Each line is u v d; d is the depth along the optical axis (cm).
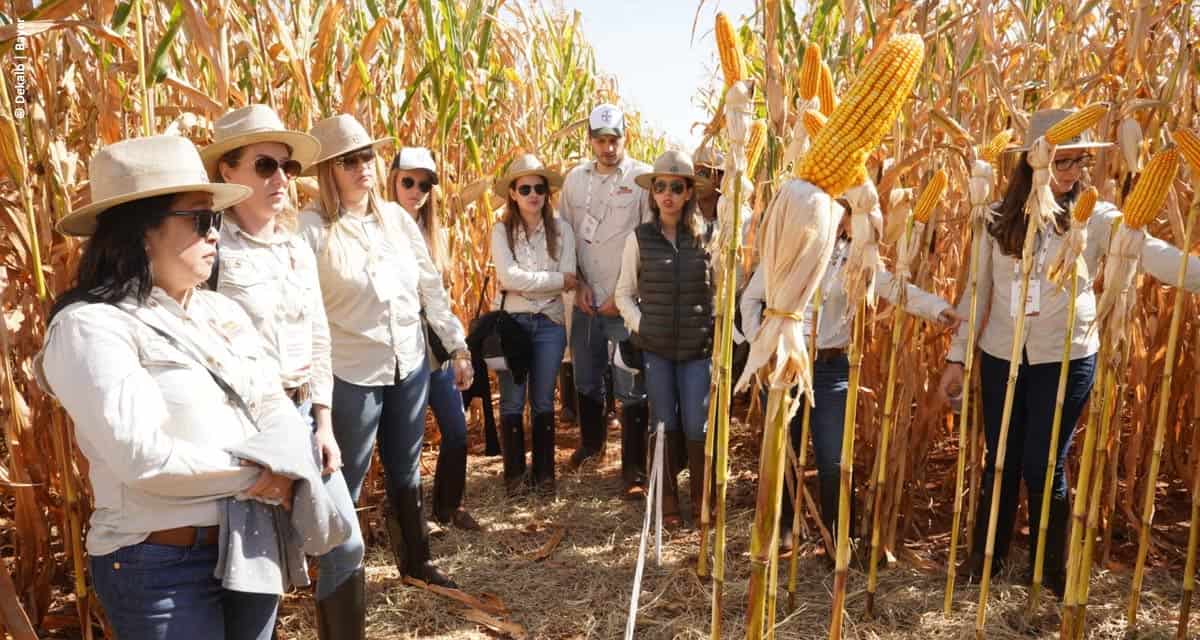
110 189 170
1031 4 462
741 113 171
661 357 443
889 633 321
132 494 169
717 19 170
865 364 420
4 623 253
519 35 654
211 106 301
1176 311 264
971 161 292
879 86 125
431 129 575
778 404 142
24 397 324
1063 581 344
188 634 172
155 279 178
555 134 566
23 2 254
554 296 498
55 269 291
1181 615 295
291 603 352
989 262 340
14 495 304
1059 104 391
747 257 314
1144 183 234
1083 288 316
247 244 248
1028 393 337
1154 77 392
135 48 313
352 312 317
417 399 348
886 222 334
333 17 416
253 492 174
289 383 252
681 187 432
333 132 318
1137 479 427
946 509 457
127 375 162
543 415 491
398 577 378
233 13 367
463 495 451
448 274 541
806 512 436
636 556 402
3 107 244
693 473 445
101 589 174
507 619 344
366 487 435
